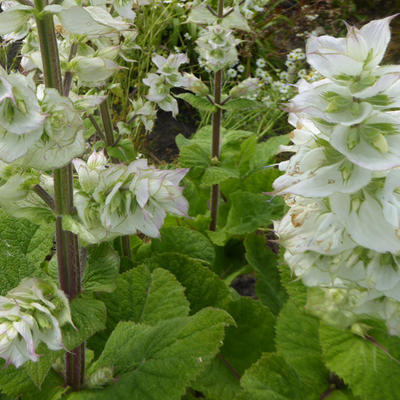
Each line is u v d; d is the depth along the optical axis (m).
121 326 0.51
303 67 1.22
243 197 0.80
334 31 1.30
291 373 0.49
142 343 0.48
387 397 0.44
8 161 0.32
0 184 0.39
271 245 0.89
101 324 0.40
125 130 0.67
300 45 1.36
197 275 0.64
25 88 0.32
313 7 1.35
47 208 0.39
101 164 0.40
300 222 0.38
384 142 0.32
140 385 0.45
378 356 0.45
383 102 0.33
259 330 0.60
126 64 1.14
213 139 0.76
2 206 0.38
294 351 0.50
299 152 0.35
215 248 0.79
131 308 0.57
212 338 0.46
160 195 0.37
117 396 0.45
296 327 0.51
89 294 0.42
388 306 0.39
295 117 0.37
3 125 0.32
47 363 0.37
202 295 0.63
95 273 0.43
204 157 0.77
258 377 0.49
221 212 0.87
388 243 0.34
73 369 0.45
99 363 0.49
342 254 0.38
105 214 0.36
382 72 0.33
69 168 0.38
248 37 1.23
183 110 1.29
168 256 0.65
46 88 0.33
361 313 0.40
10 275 0.46
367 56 0.33
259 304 0.61
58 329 0.35
